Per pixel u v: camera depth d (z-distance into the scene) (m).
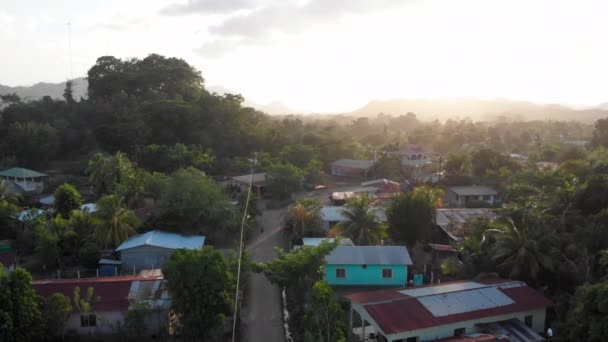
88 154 81.81
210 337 26.95
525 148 126.12
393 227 43.75
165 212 45.28
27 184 66.06
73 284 30.17
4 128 81.25
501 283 30.12
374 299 27.86
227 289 27.03
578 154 78.50
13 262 38.03
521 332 25.88
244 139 94.75
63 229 41.62
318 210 47.97
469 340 23.92
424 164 94.25
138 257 39.44
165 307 27.88
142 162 76.19
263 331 28.58
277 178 66.38
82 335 27.64
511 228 32.78
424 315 25.95
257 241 48.22
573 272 30.11
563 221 35.38
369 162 90.56
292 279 29.48
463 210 51.94
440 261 41.25
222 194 49.47
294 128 127.25
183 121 90.19
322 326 22.45
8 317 23.84
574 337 23.36
